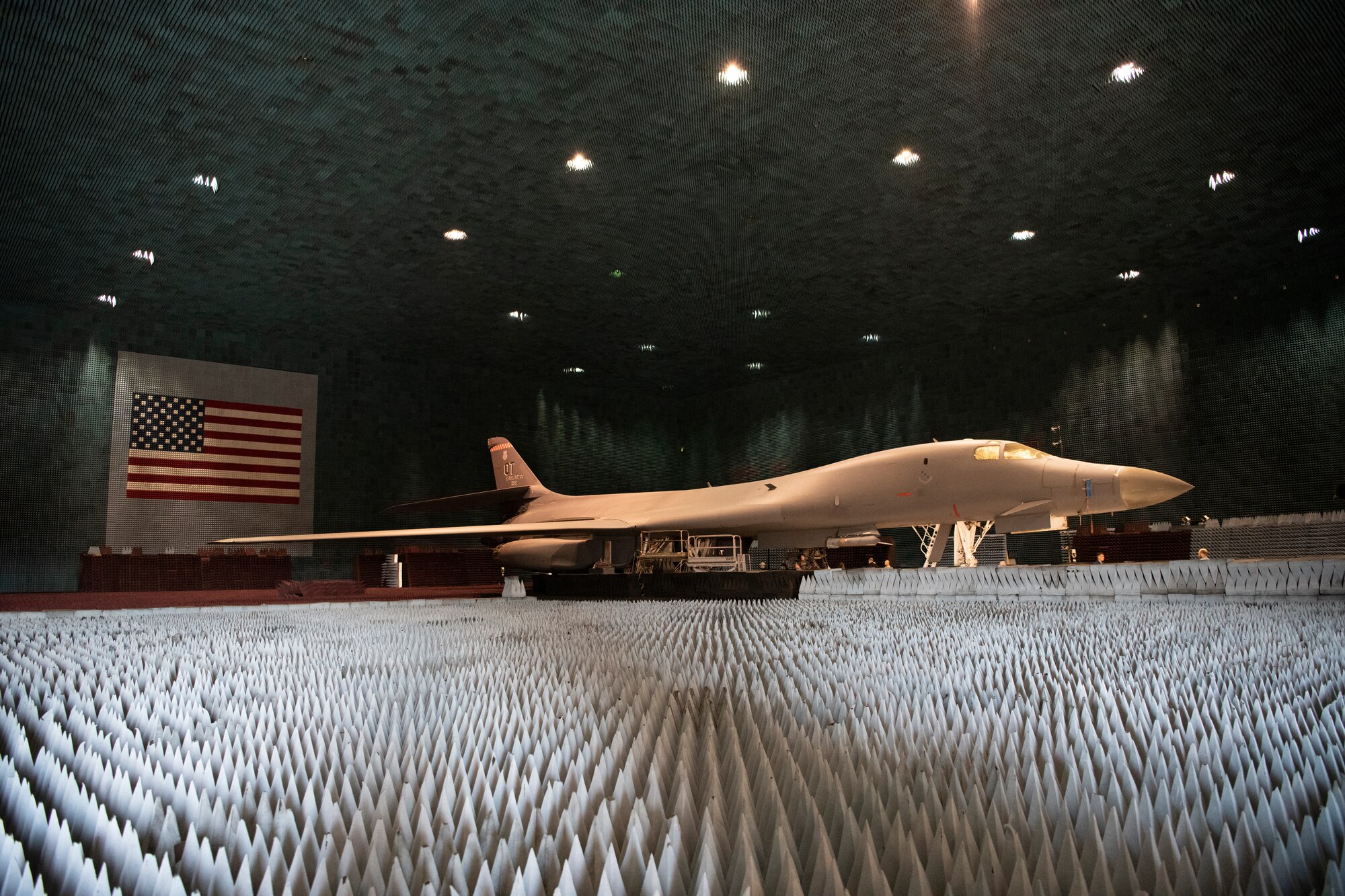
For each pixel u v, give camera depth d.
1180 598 9.37
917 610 8.20
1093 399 20.44
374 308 20.19
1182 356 19.19
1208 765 1.71
